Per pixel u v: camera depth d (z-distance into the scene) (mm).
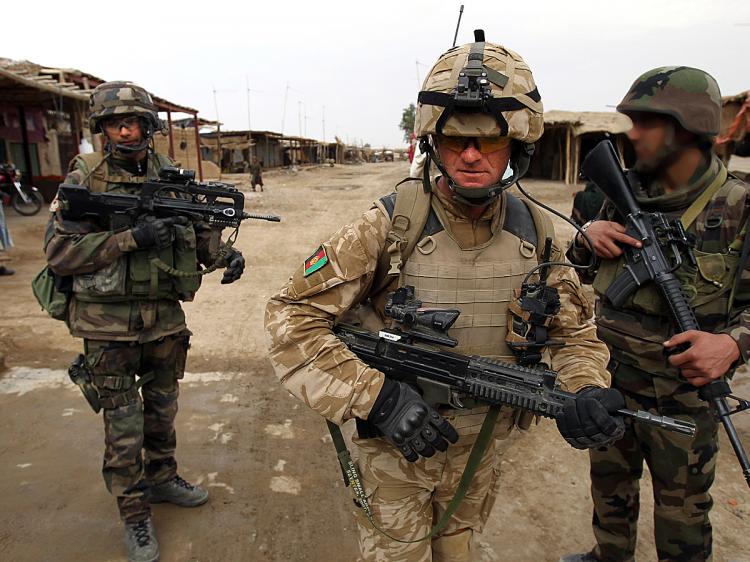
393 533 1847
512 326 1755
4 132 15430
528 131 1582
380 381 1610
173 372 2934
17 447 3637
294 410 4246
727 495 3184
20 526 2910
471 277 1732
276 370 1695
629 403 2297
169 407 2951
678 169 2141
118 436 2629
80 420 3982
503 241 1781
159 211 2637
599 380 1750
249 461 3561
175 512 3059
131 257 2592
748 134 10867
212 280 7953
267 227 12828
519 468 3500
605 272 2352
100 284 2543
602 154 2320
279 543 2846
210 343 5539
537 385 1576
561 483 3354
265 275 8359
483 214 1761
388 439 1655
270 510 3094
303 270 1712
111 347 2615
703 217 2090
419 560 1870
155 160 2801
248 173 38281
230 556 2748
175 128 27984
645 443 2262
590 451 2490
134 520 2688
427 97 1614
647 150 2141
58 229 2535
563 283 1892
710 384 1956
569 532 2955
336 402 1609
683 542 2221
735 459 3525
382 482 1825
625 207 2254
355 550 2809
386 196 1807
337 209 16359
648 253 2146
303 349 1658
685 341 1954
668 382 2148
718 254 2059
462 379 1644
